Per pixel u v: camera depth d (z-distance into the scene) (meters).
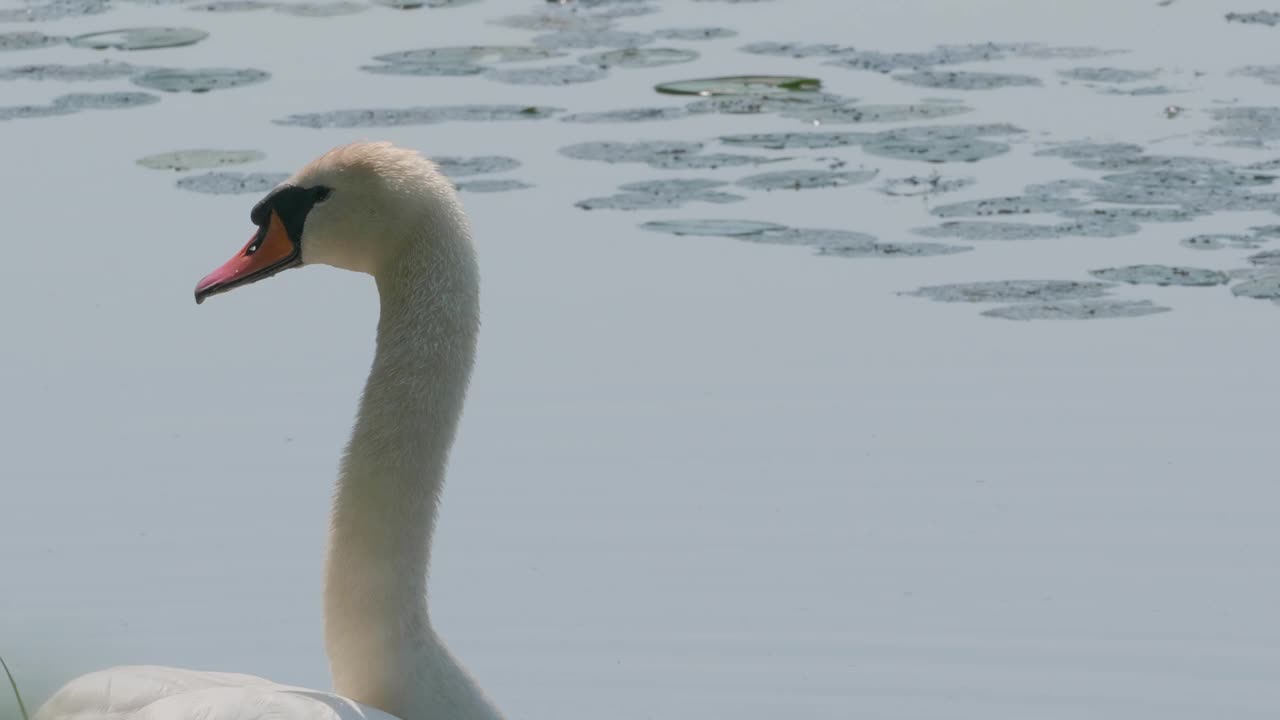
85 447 14.12
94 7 26.69
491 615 12.26
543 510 13.41
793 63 23.80
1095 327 15.95
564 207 18.50
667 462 13.93
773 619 12.22
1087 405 14.68
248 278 8.95
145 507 13.27
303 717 7.38
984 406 14.69
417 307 8.83
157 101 21.78
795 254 17.45
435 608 12.30
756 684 11.64
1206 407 14.62
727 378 15.10
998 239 17.70
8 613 11.92
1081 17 25.94
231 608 12.26
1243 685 11.50
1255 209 18.20
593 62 23.73
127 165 19.56
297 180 8.95
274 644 11.90
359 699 8.66
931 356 15.47
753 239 17.75
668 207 18.53
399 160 8.91
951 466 13.87
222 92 22.22
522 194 18.81
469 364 8.88
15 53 24.06
